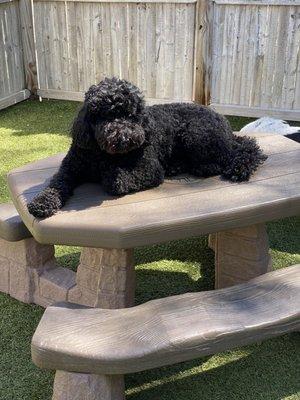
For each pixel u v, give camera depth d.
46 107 3.94
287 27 3.32
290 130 2.41
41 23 3.91
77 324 1.18
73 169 1.40
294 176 1.49
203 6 3.40
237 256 1.62
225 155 1.51
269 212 1.35
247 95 3.59
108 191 1.37
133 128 1.25
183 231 1.26
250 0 3.31
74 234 1.24
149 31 3.62
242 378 1.39
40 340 1.13
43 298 1.67
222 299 1.26
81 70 3.94
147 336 1.13
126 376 1.40
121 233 1.21
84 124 1.28
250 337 1.17
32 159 2.92
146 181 1.40
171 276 1.86
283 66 3.43
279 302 1.25
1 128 3.46
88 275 1.52
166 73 3.70
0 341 1.53
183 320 1.17
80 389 1.17
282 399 1.32
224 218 1.29
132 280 1.49
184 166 1.51
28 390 1.35
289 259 1.94
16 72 4.03
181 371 1.42
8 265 1.71
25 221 1.33
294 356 1.47
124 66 3.79
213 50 3.54
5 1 3.75
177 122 1.48
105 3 3.63
